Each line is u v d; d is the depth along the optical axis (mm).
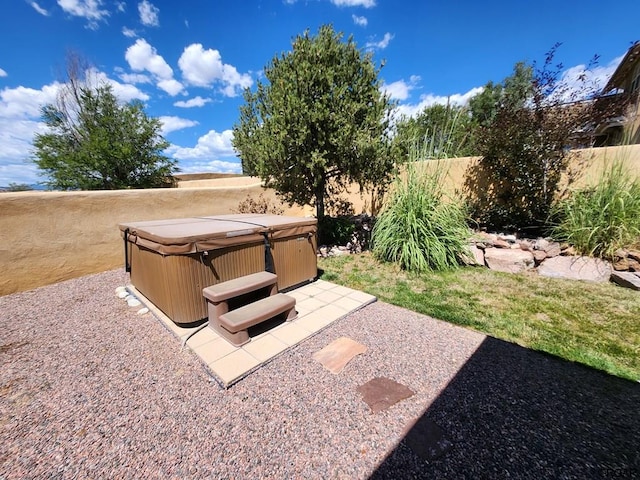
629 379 1690
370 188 5879
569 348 2012
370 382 1729
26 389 1729
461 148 4871
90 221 3941
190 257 2242
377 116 4113
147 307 2832
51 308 2900
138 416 1505
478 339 2178
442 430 1373
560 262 3482
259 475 1182
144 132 10289
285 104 3916
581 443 1281
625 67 7172
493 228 4645
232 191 5738
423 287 3260
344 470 1192
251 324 2145
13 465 1241
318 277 3703
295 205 7379
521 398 1568
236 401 1599
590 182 3881
